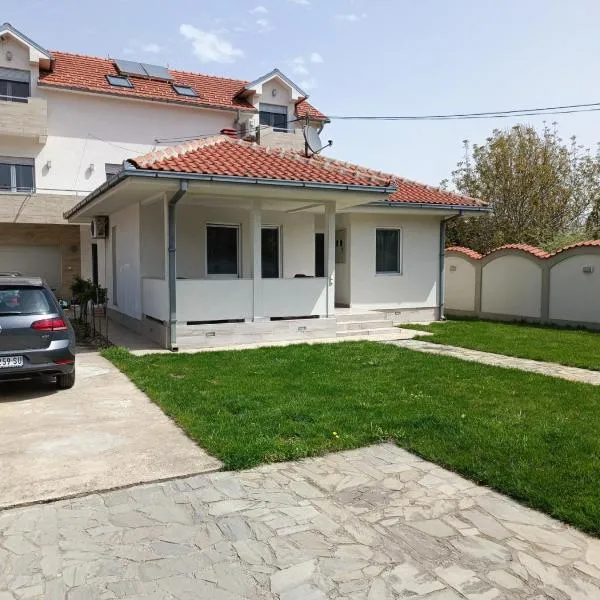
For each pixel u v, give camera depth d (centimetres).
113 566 323
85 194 2086
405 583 307
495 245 2531
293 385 757
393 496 420
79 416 630
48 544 348
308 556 335
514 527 371
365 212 1471
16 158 1984
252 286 1158
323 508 399
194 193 1073
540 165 2520
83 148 2086
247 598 294
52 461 488
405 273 1570
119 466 476
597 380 819
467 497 418
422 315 1606
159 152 1064
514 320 1677
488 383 778
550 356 1007
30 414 639
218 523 376
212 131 2352
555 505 391
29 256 2088
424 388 747
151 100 2170
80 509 398
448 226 2725
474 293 1817
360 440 535
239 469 470
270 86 2545
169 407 646
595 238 2330
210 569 321
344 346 1108
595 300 1452
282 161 1184
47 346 713
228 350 1054
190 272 1348
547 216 2525
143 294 1262
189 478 453
